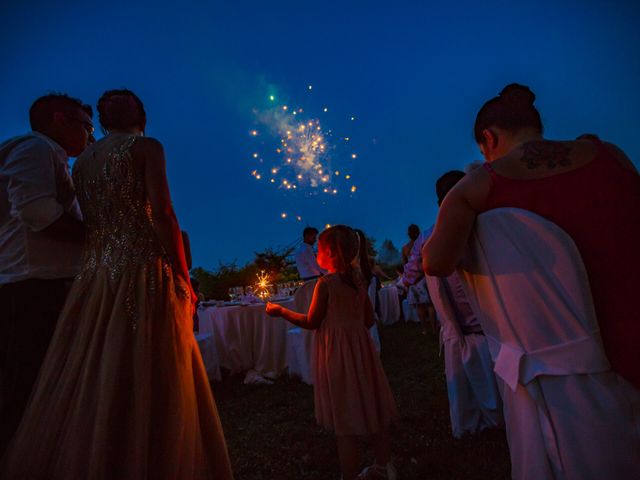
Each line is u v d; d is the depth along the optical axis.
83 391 1.21
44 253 1.55
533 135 1.08
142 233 1.40
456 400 2.42
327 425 1.89
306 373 3.93
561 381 0.91
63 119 1.68
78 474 1.13
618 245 0.89
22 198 1.41
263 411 3.22
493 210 0.99
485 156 1.21
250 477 2.15
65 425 1.20
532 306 0.94
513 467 1.02
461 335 2.42
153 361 1.29
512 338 0.98
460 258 1.07
